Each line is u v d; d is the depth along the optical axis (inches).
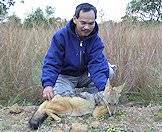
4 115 80.7
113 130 66.7
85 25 71.9
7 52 103.8
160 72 106.7
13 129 70.2
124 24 118.9
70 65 77.5
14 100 97.5
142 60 107.3
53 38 75.5
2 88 101.5
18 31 110.3
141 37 116.6
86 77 81.6
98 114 73.4
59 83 79.4
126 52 107.0
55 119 70.7
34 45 107.3
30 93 101.4
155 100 100.3
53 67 74.0
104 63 77.0
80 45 75.4
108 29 111.7
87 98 75.5
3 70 102.7
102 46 77.5
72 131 65.8
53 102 71.7
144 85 104.4
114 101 74.1
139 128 68.7
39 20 126.5
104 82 75.2
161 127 69.9
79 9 71.5
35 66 104.3
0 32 107.1
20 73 102.7
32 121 69.9
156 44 114.7
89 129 67.3
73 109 72.7
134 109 83.0
